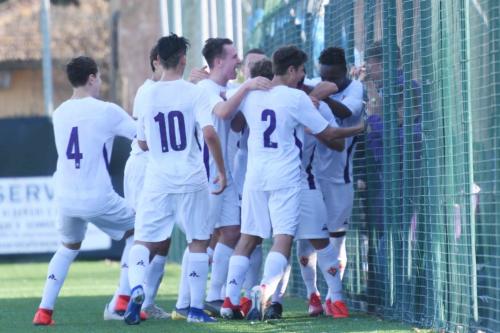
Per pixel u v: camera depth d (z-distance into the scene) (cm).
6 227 6981
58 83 13200
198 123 3009
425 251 2939
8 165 6988
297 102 3028
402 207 3102
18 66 13000
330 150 3309
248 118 3103
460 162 2688
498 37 2444
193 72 3381
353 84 3309
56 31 13138
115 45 8912
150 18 8700
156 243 3033
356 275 3503
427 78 2889
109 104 3167
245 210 3128
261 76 3156
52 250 7025
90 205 3127
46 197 7006
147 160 3297
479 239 2595
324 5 3806
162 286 4797
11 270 6294
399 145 3127
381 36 3228
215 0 5416
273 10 4572
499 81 2447
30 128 6981
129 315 3023
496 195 2478
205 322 3083
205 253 3086
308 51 4022
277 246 3038
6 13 13562
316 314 3322
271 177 3038
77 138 3128
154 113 2995
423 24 2909
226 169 3319
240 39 5203
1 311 3712
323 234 3181
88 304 3956
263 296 3038
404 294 3091
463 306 2692
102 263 6681
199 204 3022
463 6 2645
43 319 3175
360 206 3447
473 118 2611
